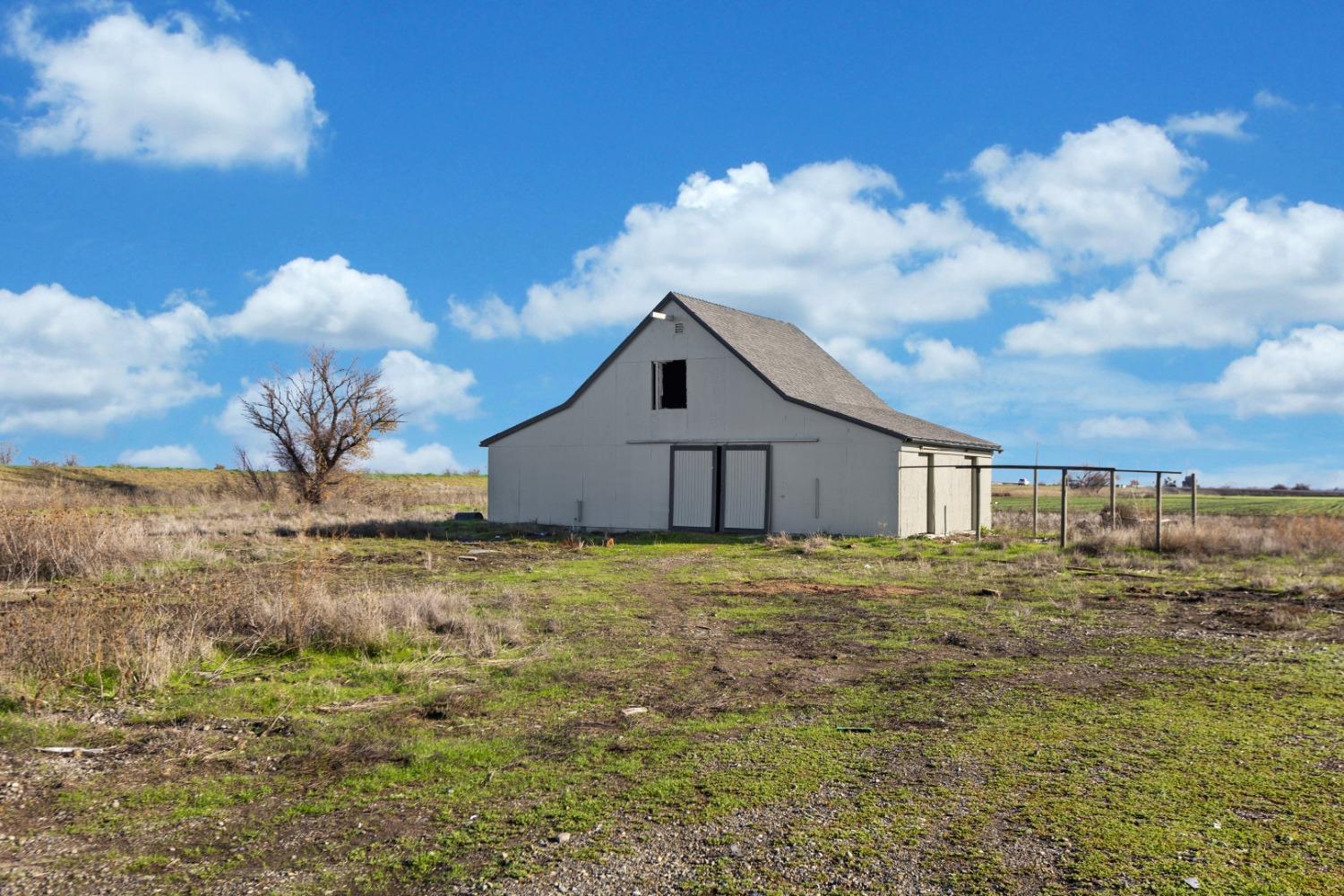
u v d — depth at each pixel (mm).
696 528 28641
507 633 10930
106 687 8227
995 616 12891
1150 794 5559
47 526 16703
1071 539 25375
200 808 5660
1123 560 20188
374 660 9648
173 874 4727
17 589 14211
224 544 22172
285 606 10453
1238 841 4832
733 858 4723
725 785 5832
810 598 14719
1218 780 5812
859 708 7828
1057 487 73000
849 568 19000
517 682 8852
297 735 7180
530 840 5031
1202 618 12656
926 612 13211
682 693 8461
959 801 5480
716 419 28438
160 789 5988
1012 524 32906
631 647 10578
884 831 5031
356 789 5973
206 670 9023
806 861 4672
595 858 4766
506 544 25250
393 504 43969
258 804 5746
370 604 10945
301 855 4953
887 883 4410
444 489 55344
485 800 5699
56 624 9109
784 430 27266
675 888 4406
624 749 6688
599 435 30516
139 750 6797
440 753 6664
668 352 29297
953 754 6410
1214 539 23031
